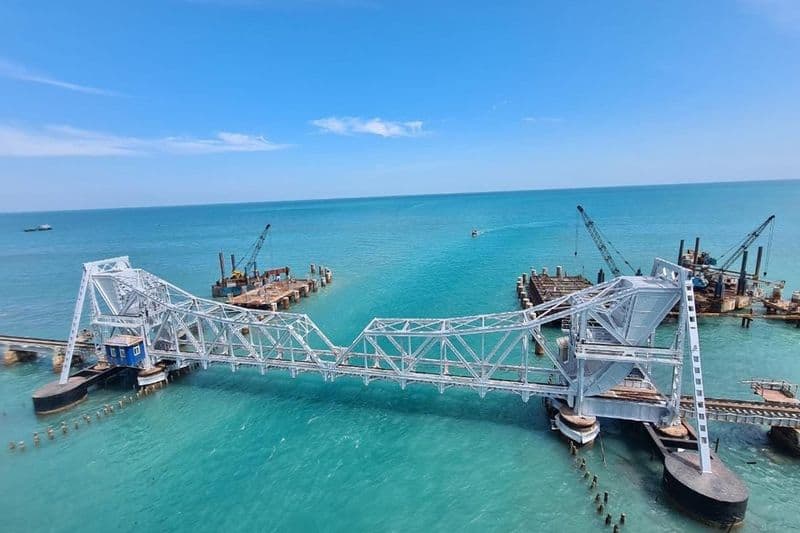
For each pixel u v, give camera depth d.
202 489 28.61
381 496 27.39
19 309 76.69
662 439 29.22
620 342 30.44
